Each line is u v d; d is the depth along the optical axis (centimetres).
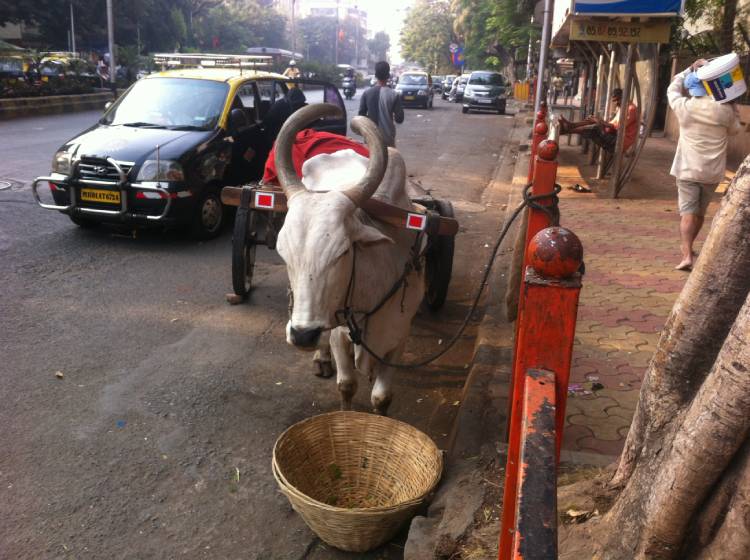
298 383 451
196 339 508
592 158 1321
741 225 187
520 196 1020
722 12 1425
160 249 720
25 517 314
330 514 274
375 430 336
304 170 368
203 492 338
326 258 270
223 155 767
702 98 589
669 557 188
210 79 833
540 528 135
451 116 2773
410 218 328
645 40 906
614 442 348
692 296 198
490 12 4206
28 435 376
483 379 411
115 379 443
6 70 2291
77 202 716
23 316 531
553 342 163
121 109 816
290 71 1162
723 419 167
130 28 4419
